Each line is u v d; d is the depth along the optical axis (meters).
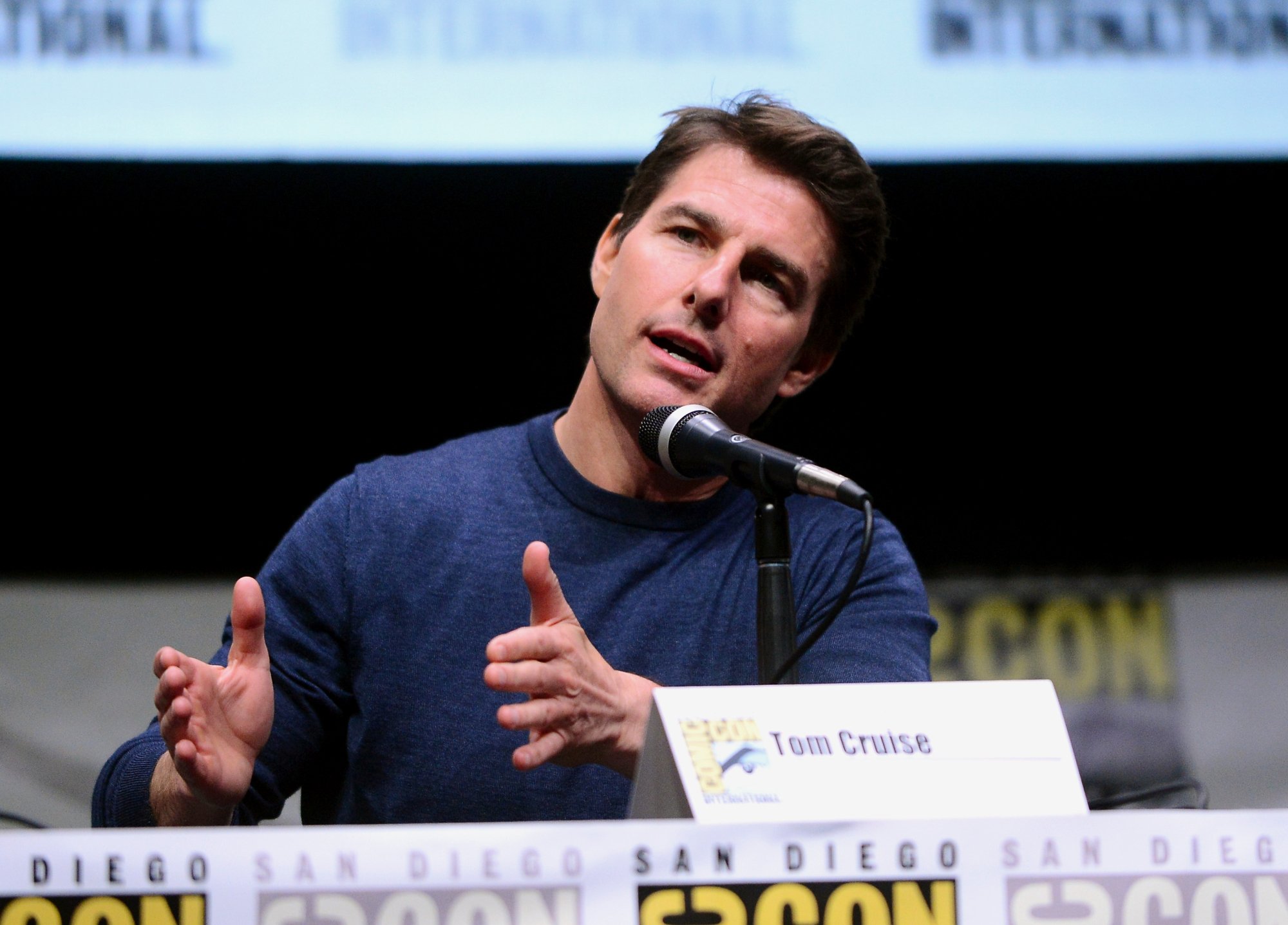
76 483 10.94
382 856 2.67
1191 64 10.42
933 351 11.55
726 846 2.70
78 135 9.84
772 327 5.21
